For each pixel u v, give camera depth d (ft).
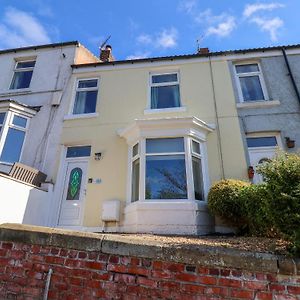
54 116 31.96
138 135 26.73
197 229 22.62
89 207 26.94
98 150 29.27
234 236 19.95
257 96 30.89
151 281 9.58
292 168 10.57
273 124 28.09
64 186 28.94
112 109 31.40
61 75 34.78
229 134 28.12
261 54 32.60
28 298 10.16
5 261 10.95
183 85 31.73
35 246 10.99
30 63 37.91
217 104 29.91
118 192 26.89
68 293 9.95
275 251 10.82
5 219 20.86
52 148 30.09
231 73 31.81
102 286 9.82
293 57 32.01
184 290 9.26
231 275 9.22
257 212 16.75
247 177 25.96
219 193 21.81
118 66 34.37
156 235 20.59
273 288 8.84
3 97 34.60
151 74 33.86
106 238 10.57
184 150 25.62
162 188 24.57
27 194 23.71
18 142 30.50
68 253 10.59
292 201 10.02
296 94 29.37
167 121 26.30
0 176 20.97
